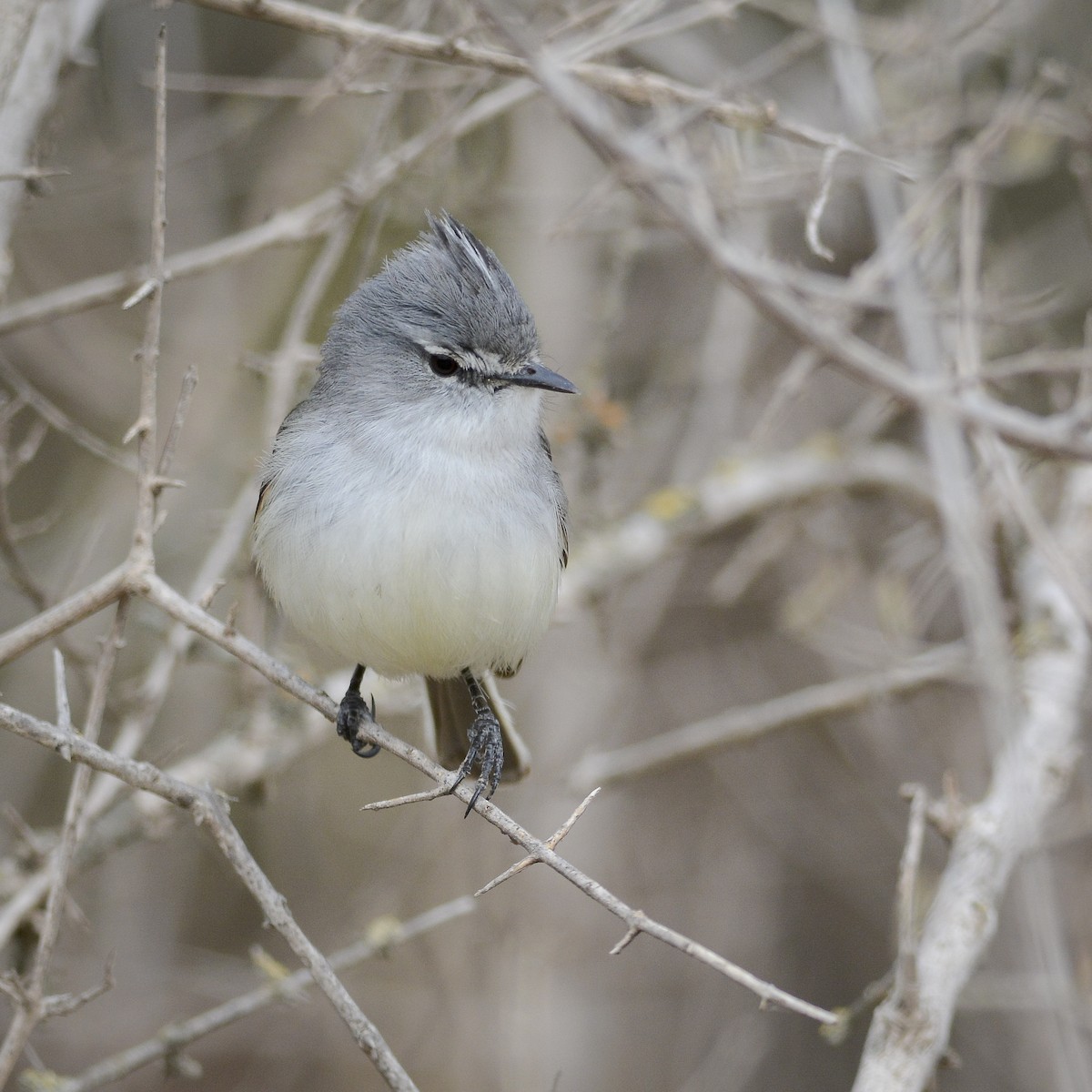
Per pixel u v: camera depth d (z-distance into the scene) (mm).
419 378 7797
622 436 11820
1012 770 7762
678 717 14297
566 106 7703
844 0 10328
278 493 7828
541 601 7949
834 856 13898
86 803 8453
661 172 8188
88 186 12234
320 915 13211
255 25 13508
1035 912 7809
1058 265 13234
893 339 11570
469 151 12117
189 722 12844
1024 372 9219
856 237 13242
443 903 12398
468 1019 11953
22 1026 6547
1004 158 11953
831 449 12672
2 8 7809
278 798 13414
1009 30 11539
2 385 13211
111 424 13375
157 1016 12562
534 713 12562
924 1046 6559
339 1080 12625
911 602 11273
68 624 6832
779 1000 5383
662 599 13484
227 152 13438
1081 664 9531
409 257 8219
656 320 13742
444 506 7574
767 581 14672
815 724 14125
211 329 12945
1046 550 8305
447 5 9914
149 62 12492
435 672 8117
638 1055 13031
